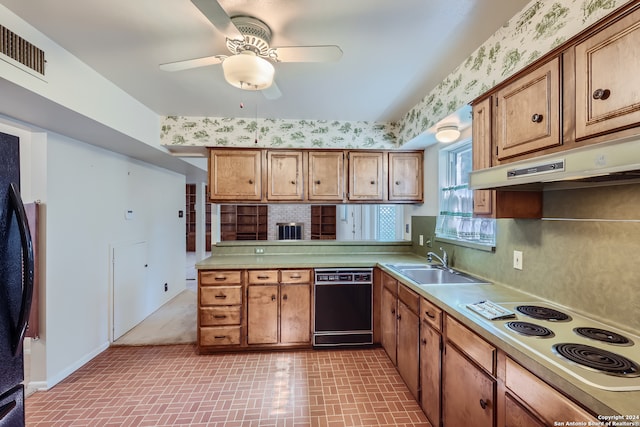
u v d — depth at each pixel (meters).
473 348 1.31
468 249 2.25
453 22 1.50
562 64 1.10
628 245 1.14
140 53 1.79
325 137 3.09
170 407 1.94
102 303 2.78
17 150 1.31
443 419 1.59
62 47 1.71
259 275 2.71
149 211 3.69
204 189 5.80
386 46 1.72
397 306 2.32
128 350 2.77
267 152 3.04
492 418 1.17
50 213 2.20
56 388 2.15
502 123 1.44
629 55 0.86
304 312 2.75
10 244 1.27
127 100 2.38
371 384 2.20
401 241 3.36
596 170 0.86
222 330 2.68
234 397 2.04
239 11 1.40
